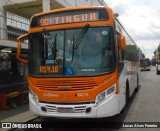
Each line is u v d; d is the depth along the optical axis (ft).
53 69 26.32
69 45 26.43
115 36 26.58
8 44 41.83
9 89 45.06
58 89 25.61
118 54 27.43
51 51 26.89
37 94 26.50
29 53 28.12
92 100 24.84
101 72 25.38
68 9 27.22
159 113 35.19
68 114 25.17
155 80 98.07
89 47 26.07
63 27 27.04
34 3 56.95
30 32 28.45
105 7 26.55
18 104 43.88
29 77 27.68
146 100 46.83
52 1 56.49
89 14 26.68
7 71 46.88
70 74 25.66
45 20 27.94
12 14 61.98
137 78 61.05
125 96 34.32
